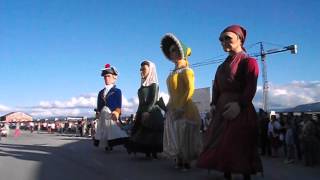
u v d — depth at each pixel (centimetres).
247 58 781
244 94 759
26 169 1053
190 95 987
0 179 920
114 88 1412
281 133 1669
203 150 814
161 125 1178
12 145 1909
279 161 1495
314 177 1031
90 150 1527
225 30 810
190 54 1073
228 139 762
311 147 1342
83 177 921
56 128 5812
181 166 1001
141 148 1189
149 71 1191
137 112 1202
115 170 1004
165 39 1046
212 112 830
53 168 1063
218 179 862
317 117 1473
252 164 757
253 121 766
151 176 910
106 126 1393
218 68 827
